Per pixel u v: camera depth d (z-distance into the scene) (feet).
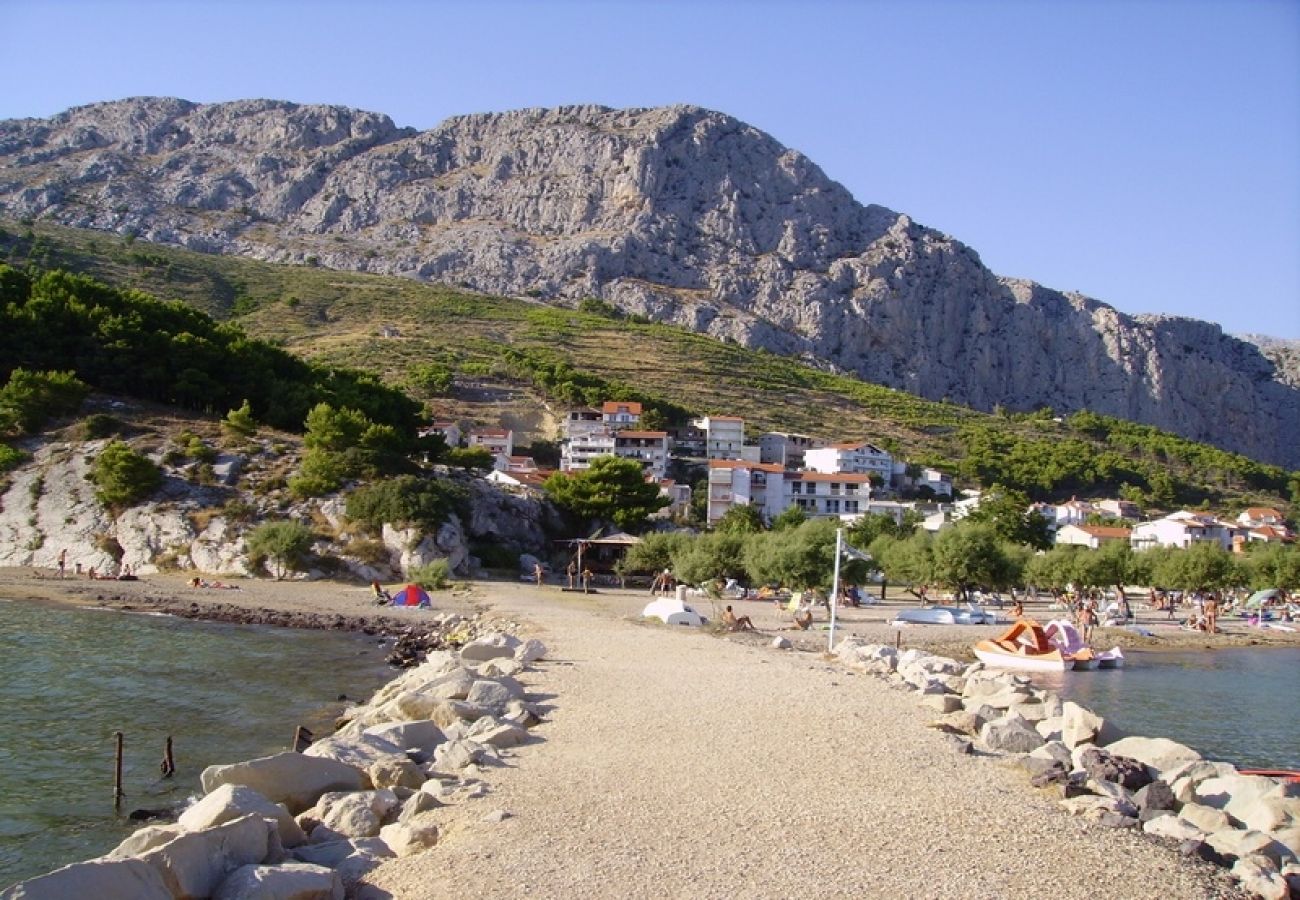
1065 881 38.88
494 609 175.01
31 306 294.25
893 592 290.35
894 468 559.38
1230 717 116.98
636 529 312.71
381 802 49.08
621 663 101.30
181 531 234.17
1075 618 217.97
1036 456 643.45
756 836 43.70
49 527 236.63
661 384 650.43
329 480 254.88
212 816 43.27
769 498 466.70
